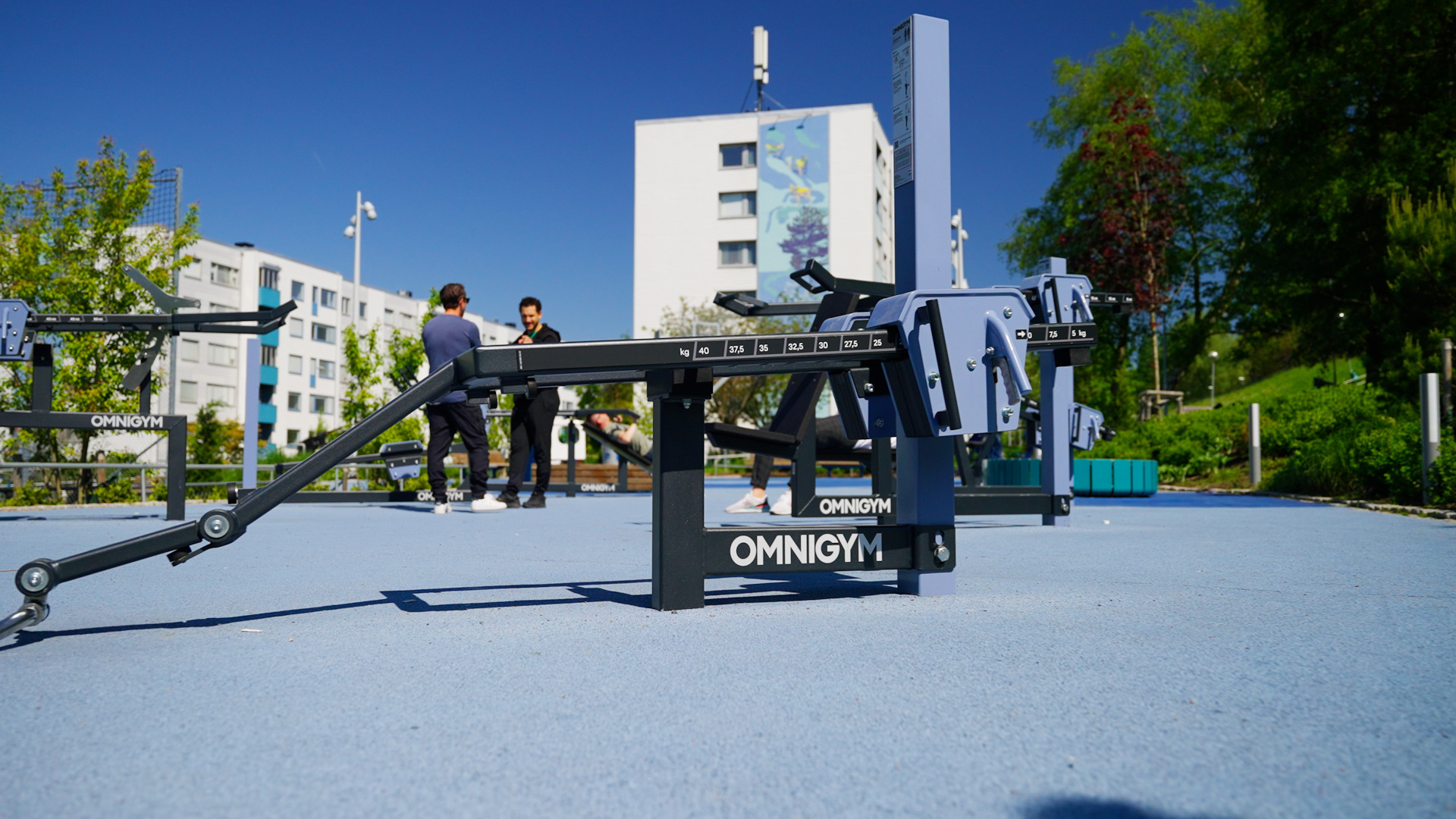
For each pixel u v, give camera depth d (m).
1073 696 1.68
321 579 3.33
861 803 1.17
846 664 1.95
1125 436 17.20
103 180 12.00
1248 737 1.44
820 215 41.28
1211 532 5.57
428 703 1.64
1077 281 4.43
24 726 1.50
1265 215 21.42
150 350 5.92
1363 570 3.56
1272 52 19.11
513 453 8.58
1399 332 9.93
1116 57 31.28
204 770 1.29
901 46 2.98
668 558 2.61
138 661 1.97
